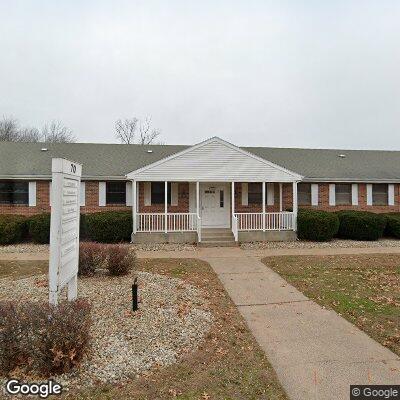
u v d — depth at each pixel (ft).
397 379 13.79
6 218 50.80
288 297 25.02
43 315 13.57
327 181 62.34
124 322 18.61
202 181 53.57
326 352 16.17
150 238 51.19
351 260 39.01
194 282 28.78
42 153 62.39
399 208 65.10
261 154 70.49
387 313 21.39
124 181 58.49
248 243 51.57
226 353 15.89
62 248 17.02
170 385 13.03
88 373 13.47
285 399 12.39
